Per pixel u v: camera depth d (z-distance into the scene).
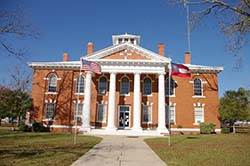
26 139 22.89
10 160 11.84
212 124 35.50
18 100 42.28
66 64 38.41
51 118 37.56
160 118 34.34
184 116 37.28
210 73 38.72
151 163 12.27
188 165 11.76
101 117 37.19
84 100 35.44
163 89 35.28
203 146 19.09
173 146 19.55
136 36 43.31
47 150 15.79
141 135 32.50
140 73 35.84
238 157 13.64
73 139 23.69
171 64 24.70
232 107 37.16
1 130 36.38
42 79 38.53
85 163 11.95
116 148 18.05
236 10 19.53
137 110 34.59
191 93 38.03
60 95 38.00
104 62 35.66
